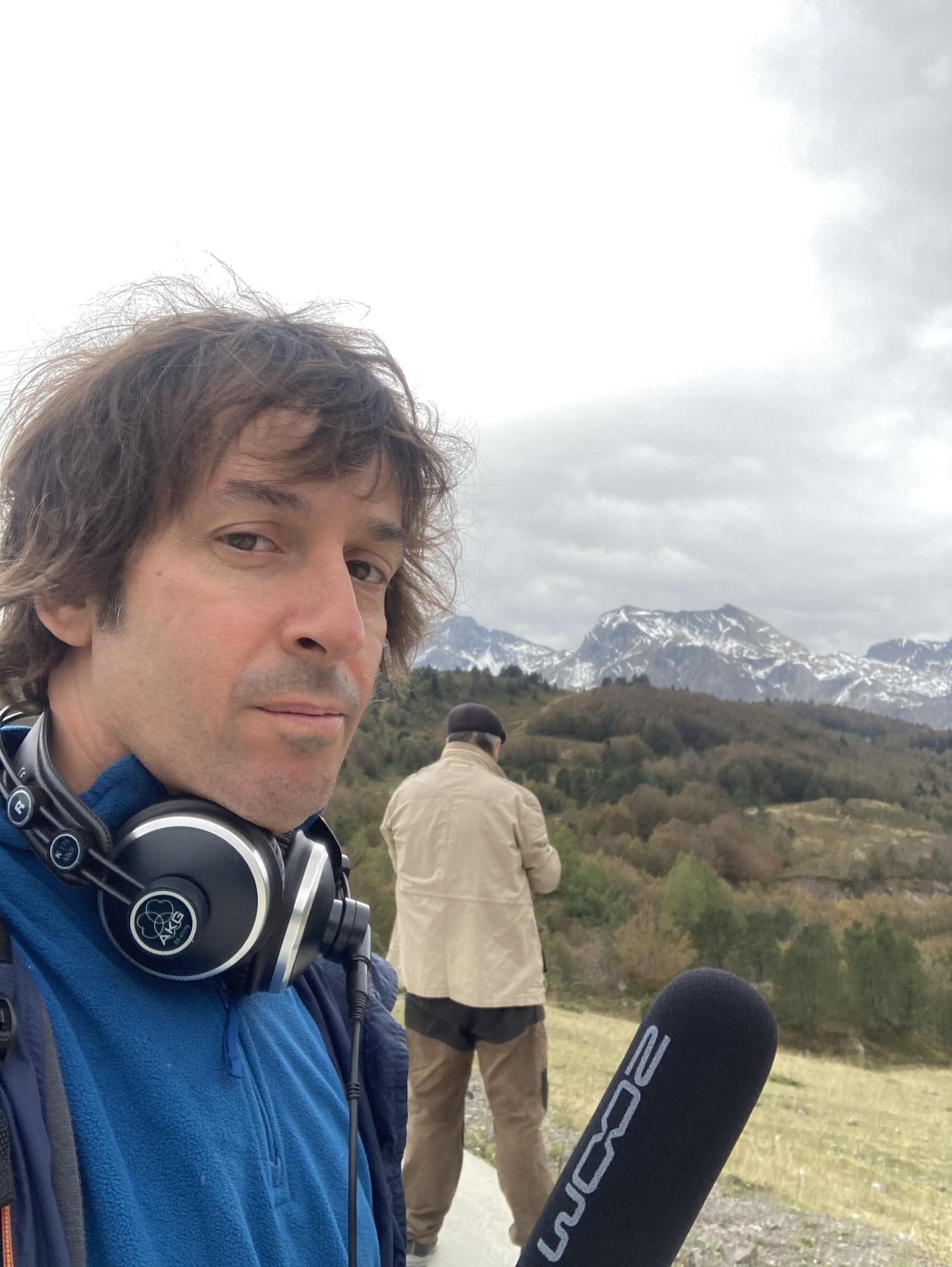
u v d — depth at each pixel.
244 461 0.85
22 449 0.95
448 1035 3.88
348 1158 1.02
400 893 4.11
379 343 1.04
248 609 0.84
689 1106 0.87
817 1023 49.69
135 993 0.83
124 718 0.86
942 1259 5.23
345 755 0.92
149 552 0.85
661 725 156.62
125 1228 0.69
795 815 121.62
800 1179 7.09
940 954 60.78
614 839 90.25
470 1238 4.20
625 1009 46.09
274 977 0.94
